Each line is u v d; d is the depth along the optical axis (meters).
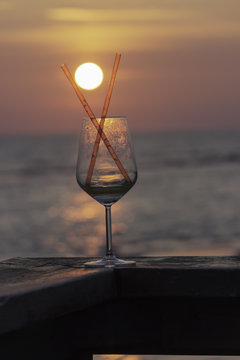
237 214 15.34
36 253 10.70
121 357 2.72
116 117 1.41
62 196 22.03
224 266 1.32
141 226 13.73
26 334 1.21
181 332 1.35
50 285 1.18
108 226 1.43
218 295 1.29
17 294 1.11
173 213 16.11
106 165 1.39
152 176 29.56
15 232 13.40
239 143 68.31
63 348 1.33
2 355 1.15
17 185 27.61
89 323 1.38
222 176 27.50
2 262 1.51
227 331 1.33
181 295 1.31
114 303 1.38
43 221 15.24
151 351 1.37
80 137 1.43
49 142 87.81
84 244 11.57
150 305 1.36
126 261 1.40
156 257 1.50
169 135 87.25
